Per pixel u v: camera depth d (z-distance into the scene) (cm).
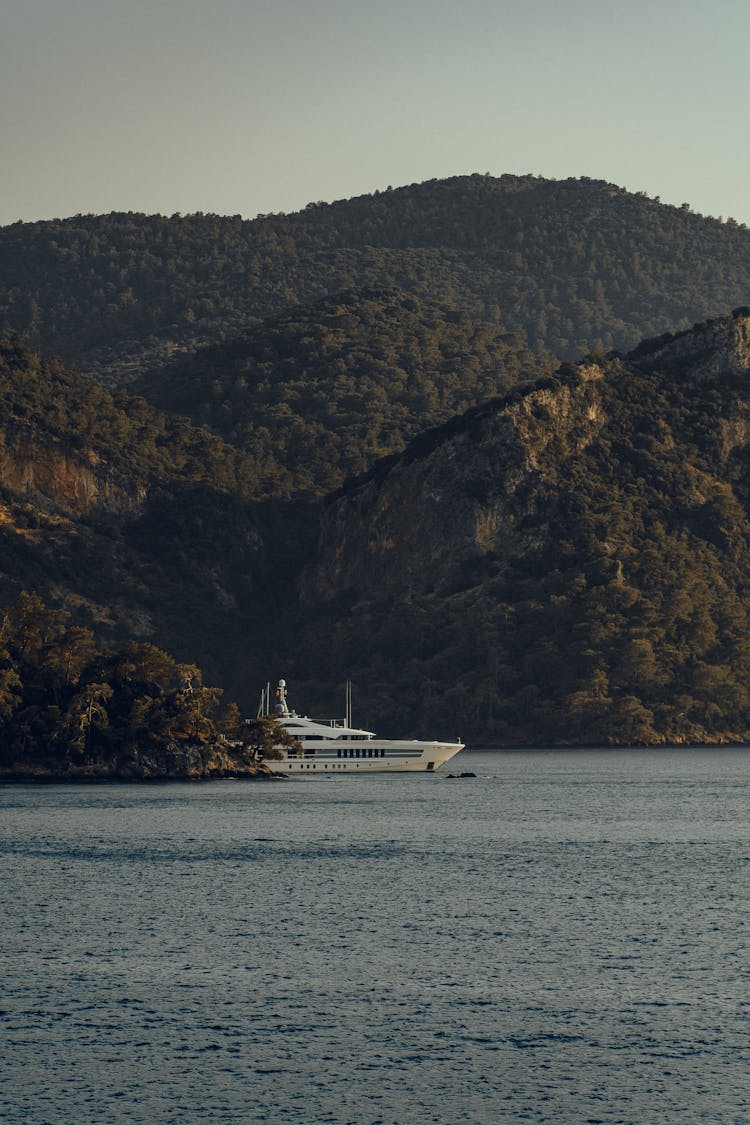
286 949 14050
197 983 12850
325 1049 11156
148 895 16812
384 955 13825
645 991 12581
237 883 17662
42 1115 10006
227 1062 10900
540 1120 9938
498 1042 11288
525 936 14600
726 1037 11375
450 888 17325
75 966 13412
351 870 18750
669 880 17925
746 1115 9975
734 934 14688
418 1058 10962
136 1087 10450
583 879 18012
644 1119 9931
